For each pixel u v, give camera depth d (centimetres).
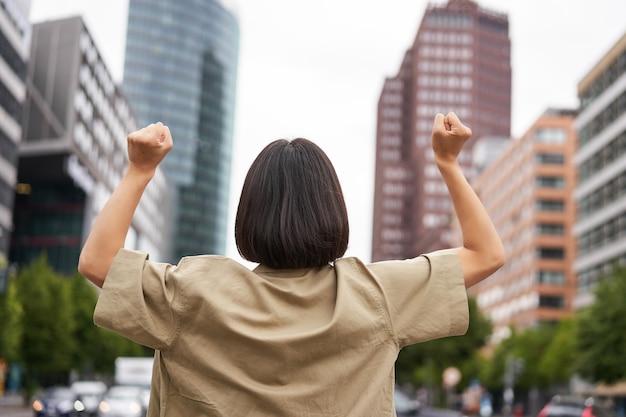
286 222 160
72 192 8862
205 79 17938
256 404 149
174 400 155
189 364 154
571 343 4522
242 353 151
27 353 5275
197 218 16950
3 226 6431
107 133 9125
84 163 8219
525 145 10000
